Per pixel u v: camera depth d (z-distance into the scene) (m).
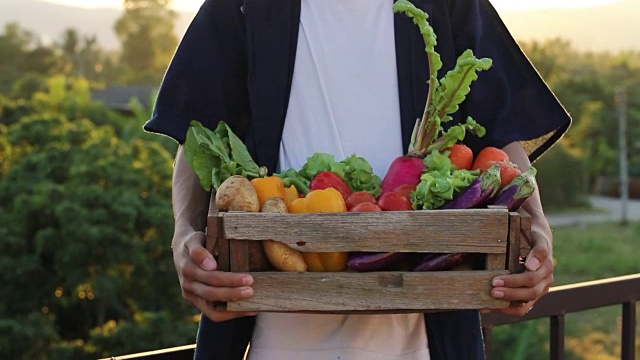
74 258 14.83
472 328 1.51
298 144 1.50
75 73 35.47
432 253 1.25
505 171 1.28
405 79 1.50
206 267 1.24
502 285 1.22
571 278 25.14
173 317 16.00
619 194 35.31
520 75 1.59
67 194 15.48
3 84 31.88
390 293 1.23
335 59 1.50
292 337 1.43
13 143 17.80
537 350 14.02
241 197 1.25
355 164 1.39
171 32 37.75
